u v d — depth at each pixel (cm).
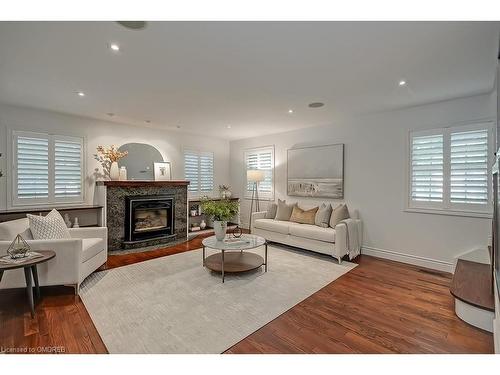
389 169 405
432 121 362
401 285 306
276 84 291
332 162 476
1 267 210
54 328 214
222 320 229
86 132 454
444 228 355
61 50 216
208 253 435
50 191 419
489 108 319
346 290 292
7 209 382
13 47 212
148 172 530
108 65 245
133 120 466
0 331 209
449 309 249
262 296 275
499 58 165
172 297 272
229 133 586
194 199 589
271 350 189
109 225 448
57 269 265
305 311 245
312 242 420
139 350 188
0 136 375
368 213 431
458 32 188
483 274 271
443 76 268
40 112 407
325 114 420
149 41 203
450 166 348
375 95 327
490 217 320
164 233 520
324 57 228
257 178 559
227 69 253
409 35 193
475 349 189
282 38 198
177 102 358
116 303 258
